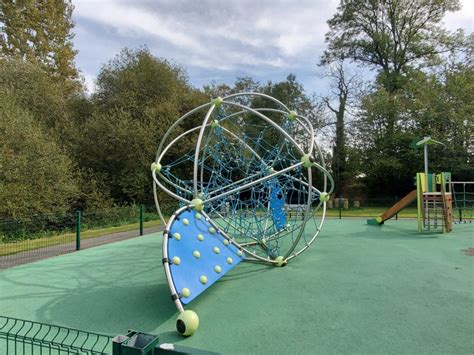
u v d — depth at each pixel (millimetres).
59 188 15656
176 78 25094
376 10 27891
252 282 5473
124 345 1956
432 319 3793
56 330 3797
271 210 8195
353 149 26703
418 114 23469
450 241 8945
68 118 21016
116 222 16078
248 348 3232
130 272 6352
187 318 3557
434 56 26656
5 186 13648
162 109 21500
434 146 22562
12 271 6602
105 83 23188
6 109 15203
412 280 5316
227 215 9594
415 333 3453
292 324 3762
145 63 23109
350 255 7301
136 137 19844
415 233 10562
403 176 25562
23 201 13617
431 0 26266
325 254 7473
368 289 4922
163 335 3621
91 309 4453
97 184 19578
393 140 24109
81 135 20312
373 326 3645
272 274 5922
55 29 24734
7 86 18203
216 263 4891
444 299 4430
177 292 3900
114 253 8281
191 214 5367
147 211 19406
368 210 21625
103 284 5590
